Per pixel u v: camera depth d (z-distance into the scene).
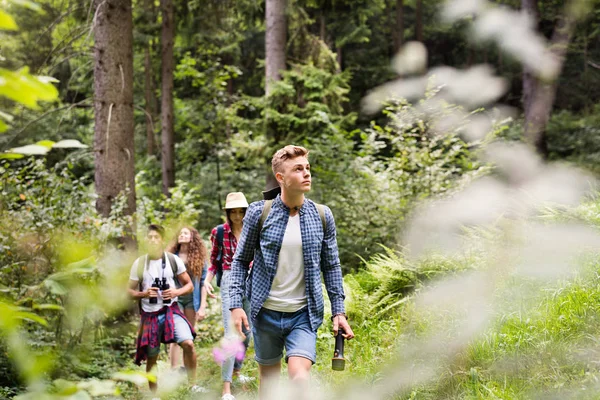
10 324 0.60
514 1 9.74
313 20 11.77
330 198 8.12
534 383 3.01
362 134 8.53
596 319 3.54
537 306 3.99
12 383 2.54
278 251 2.94
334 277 3.05
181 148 15.98
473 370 3.22
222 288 4.66
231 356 4.37
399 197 7.37
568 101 17.72
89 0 8.37
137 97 20.70
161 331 4.48
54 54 7.77
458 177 7.64
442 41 23.69
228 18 15.10
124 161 7.37
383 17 22.00
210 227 13.56
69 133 13.66
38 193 5.61
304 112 10.10
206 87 14.49
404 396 3.31
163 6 14.11
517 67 18.09
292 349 2.84
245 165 12.32
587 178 7.84
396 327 4.46
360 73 21.50
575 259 4.52
